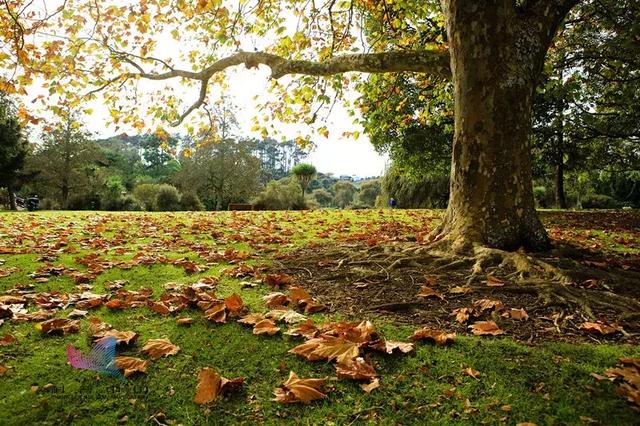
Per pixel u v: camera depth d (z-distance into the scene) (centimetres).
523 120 462
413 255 453
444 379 213
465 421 180
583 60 1020
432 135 1830
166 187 3150
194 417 185
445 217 510
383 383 210
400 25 855
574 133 1509
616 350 246
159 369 224
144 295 347
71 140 3638
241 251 537
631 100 1234
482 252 429
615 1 924
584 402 191
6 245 584
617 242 682
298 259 487
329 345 239
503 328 282
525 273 385
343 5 830
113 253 542
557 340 263
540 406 189
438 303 330
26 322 288
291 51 878
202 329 277
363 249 521
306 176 3150
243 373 221
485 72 455
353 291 363
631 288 360
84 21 743
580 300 318
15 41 649
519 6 493
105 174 4253
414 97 1341
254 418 184
